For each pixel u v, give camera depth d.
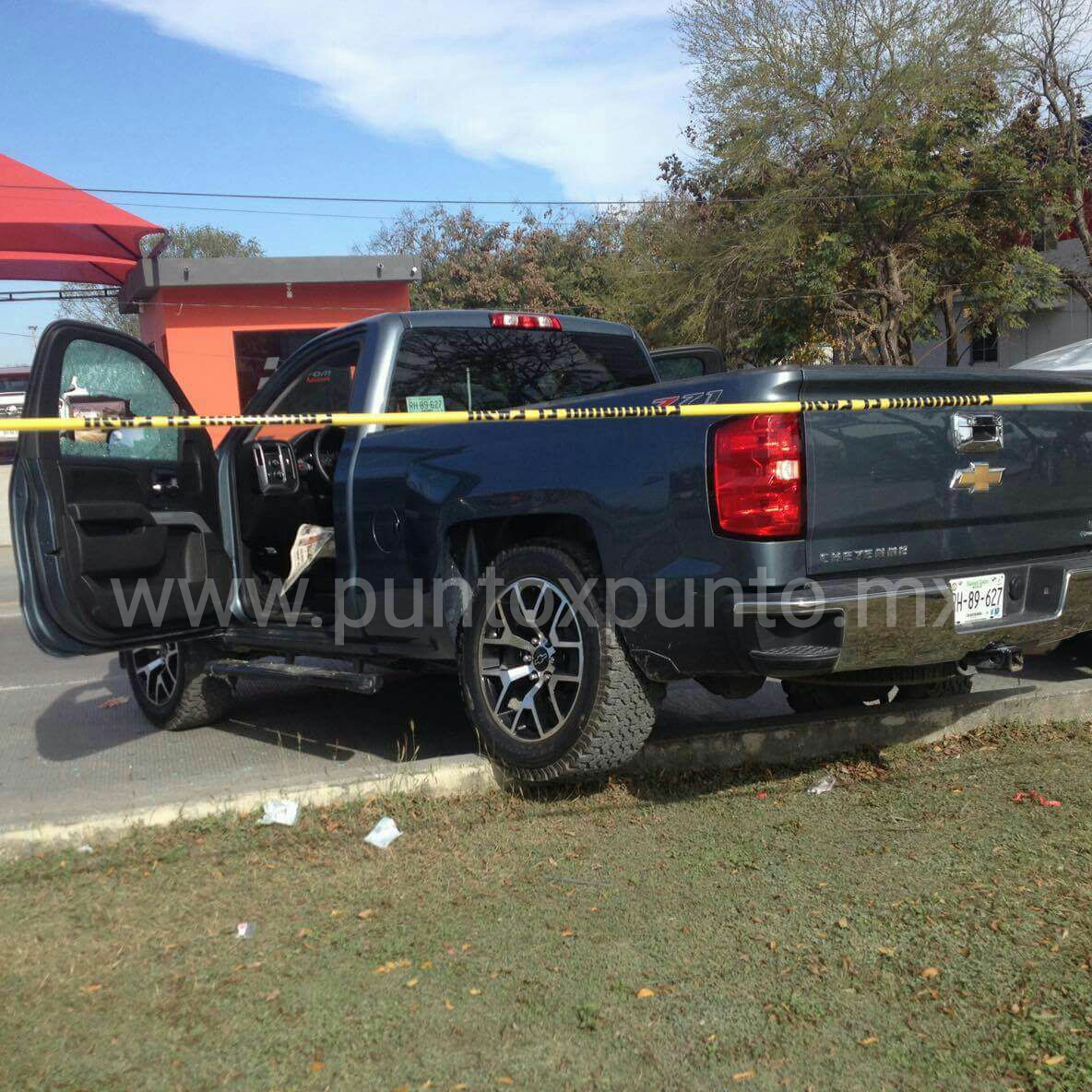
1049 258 25.28
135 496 4.42
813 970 2.71
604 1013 2.53
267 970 2.75
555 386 5.15
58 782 4.64
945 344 26.23
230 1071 2.33
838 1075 2.29
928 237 22.00
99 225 16.77
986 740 4.61
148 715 5.61
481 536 4.29
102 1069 2.33
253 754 5.00
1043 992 2.57
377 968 2.75
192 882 3.30
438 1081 2.29
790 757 4.40
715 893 3.18
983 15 20.81
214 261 18.97
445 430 4.26
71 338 4.20
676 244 24.20
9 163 16.80
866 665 3.46
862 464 3.46
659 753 4.22
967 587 3.70
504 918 3.04
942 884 3.19
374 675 4.42
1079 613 3.89
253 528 5.22
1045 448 3.93
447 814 3.86
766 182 22.77
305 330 19.98
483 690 4.15
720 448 3.39
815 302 21.78
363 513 4.51
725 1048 2.39
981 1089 2.24
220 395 19.64
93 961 2.81
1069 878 3.18
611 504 3.67
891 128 21.34
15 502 4.14
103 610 4.18
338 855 3.49
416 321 4.76
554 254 41.56
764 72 21.69
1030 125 21.41
